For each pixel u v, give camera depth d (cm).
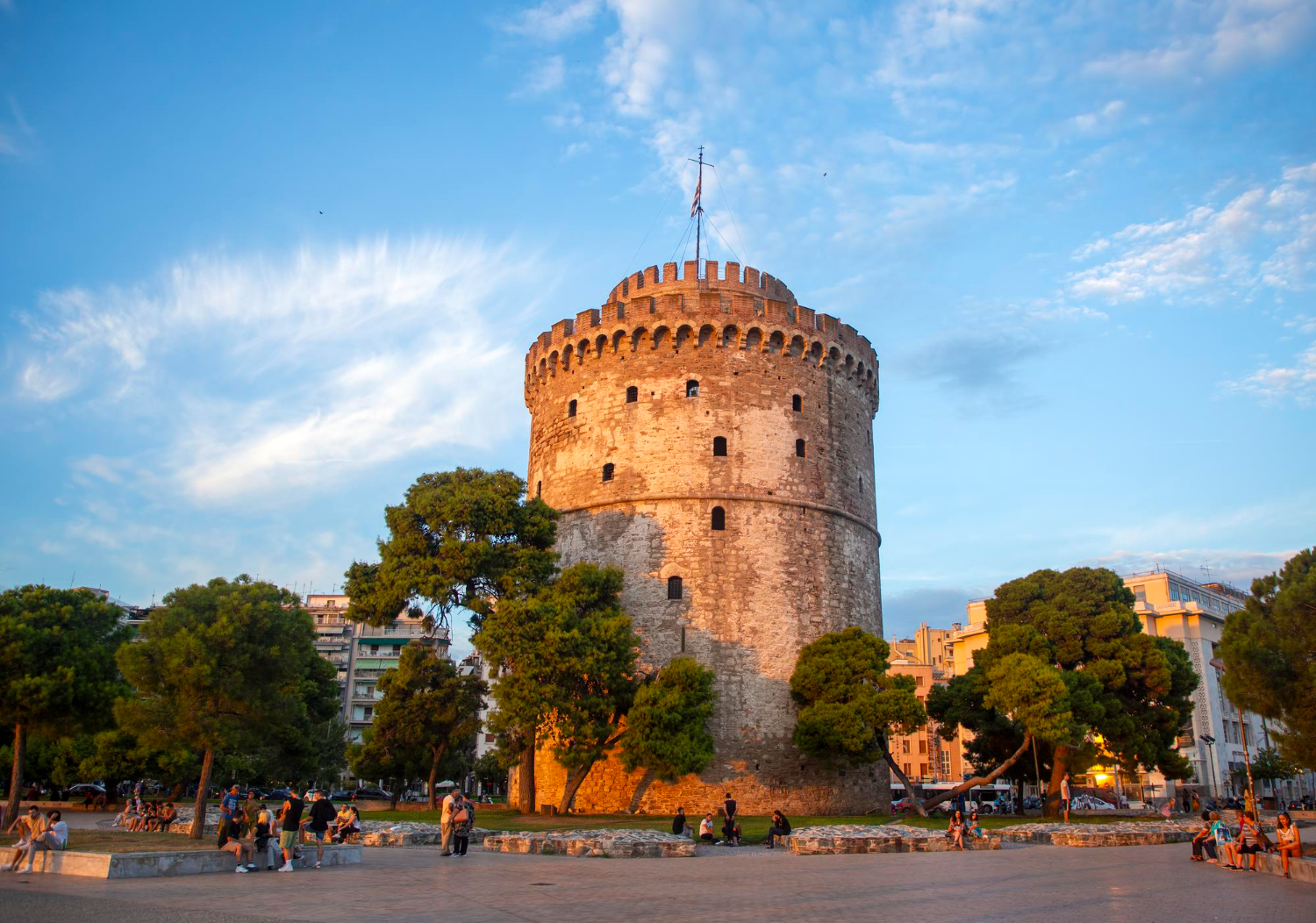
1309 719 3123
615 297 6094
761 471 5266
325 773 8675
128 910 1731
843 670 4634
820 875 2455
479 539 4581
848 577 5406
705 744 4316
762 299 5497
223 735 3244
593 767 4928
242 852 2459
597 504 5334
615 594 4741
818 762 4897
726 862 2861
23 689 3619
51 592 3994
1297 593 3175
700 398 5316
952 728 5747
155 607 3484
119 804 6956
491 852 3109
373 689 12600
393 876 2331
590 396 5559
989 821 4934
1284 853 2550
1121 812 6344
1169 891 2169
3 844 2930
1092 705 4941
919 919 1686
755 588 5078
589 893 2030
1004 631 5431
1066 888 2200
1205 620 9450
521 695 4069
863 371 5875
